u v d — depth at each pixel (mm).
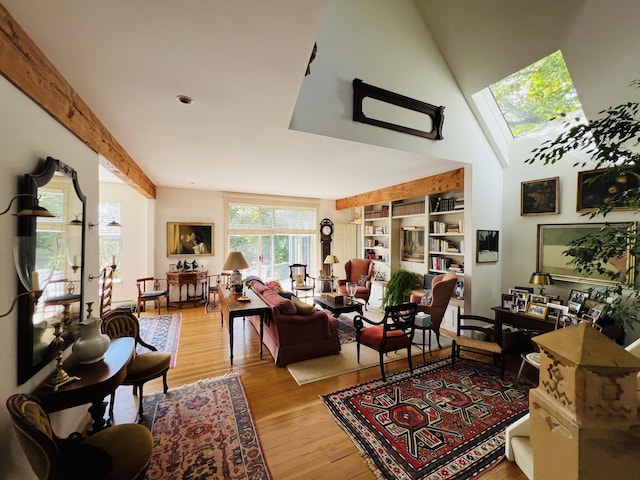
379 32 3225
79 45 1482
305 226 7250
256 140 3012
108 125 2586
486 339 3795
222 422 2184
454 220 4738
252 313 3277
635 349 1281
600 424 470
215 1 1196
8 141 1296
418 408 2359
